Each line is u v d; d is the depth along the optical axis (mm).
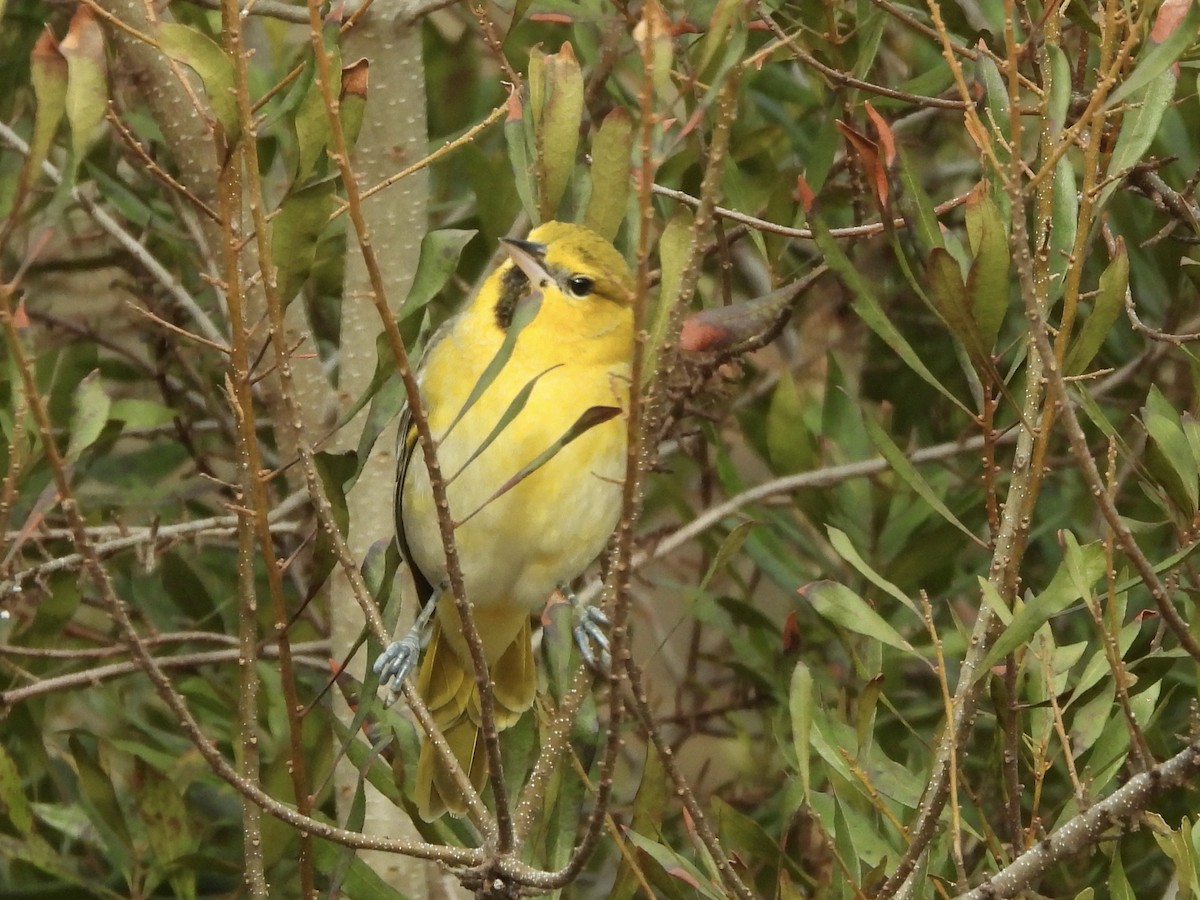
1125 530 5941
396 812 9742
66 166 5816
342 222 10281
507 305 8758
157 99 9844
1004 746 7258
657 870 7801
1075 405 9945
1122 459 10945
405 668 8148
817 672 10281
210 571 11945
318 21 5516
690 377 9125
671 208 10094
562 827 7656
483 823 6832
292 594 11859
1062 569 6578
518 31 11789
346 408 10141
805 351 12555
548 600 9070
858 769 7215
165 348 12094
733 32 5734
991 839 7195
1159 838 6781
